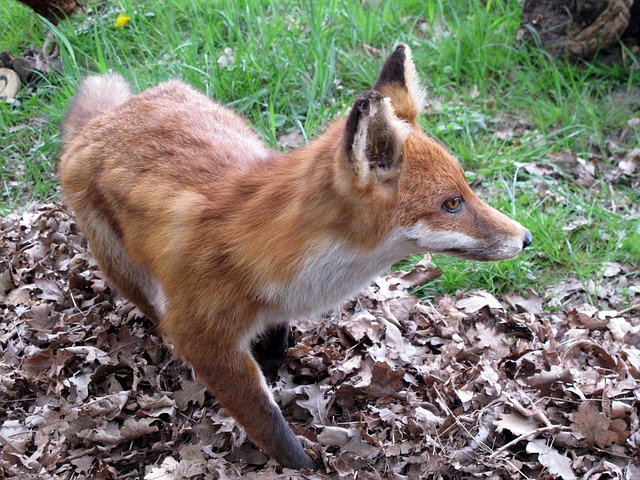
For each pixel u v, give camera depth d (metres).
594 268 1.23
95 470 1.01
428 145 0.95
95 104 1.16
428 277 1.22
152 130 1.04
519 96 1.49
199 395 1.07
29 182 1.39
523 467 0.99
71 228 1.29
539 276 1.24
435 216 0.94
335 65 1.54
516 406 1.03
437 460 0.99
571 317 1.16
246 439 1.03
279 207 0.95
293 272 0.94
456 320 1.15
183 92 1.13
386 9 1.63
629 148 1.40
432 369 1.09
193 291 0.97
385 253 0.95
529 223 1.26
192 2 1.64
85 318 1.16
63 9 1.53
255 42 1.53
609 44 1.51
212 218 0.97
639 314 1.17
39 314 1.16
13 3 1.66
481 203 0.97
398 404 1.06
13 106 1.50
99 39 1.57
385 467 1.00
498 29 1.61
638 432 1.00
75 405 1.06
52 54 1.57
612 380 1.06
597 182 1.36
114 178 1.04
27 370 1.10
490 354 1.11
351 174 0.90
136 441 1.04
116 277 1.10
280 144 1.41
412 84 0.99
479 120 1.44
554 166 1.36
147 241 1.01
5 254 1.25
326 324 1.15
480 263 1.23
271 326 1.05
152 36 1.62
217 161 1.01
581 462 0.99
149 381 1.09
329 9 1.61
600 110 1.46
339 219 0.93
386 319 1.15
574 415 1.01
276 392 1.07
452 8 1.62
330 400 1.06
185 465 0.99
